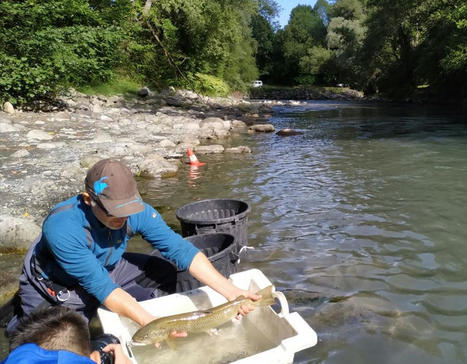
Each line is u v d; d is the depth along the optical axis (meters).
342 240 5.51
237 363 2.60
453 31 27.78
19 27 15.24
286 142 14.23
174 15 30.02
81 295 3.22
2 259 4.91
